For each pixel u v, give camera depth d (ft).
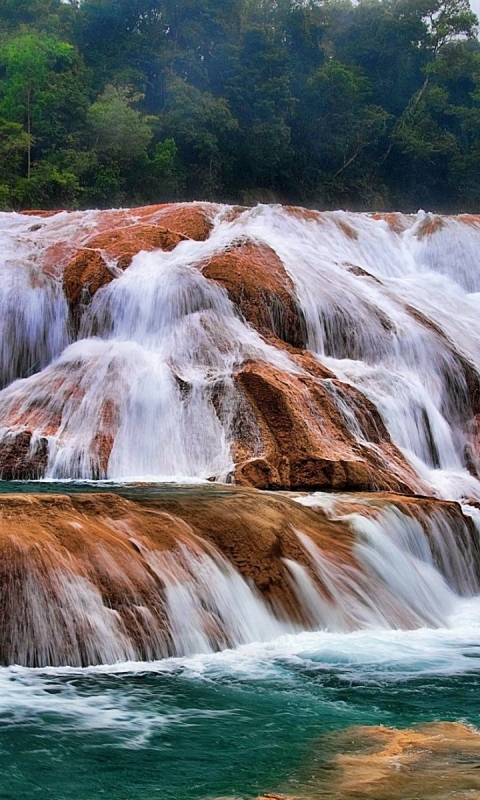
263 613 37.88
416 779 22.82
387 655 36.04
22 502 35.88
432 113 291.99
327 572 41.70
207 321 68.44
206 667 32.73
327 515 46.52
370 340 73.15
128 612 33.42
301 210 96.99
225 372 63.72
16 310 71.51
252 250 77.20
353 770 23.47
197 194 239.09
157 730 26.14
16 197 182.60
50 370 65.98
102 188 200.64
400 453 62.54
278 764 23.91
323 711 28.60
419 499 51.57
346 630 39.70
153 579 34.96
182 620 34.76
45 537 33.65
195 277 70.69
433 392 71.26
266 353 66.23
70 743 24.86
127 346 66.08
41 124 202.39
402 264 98.78
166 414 61.16
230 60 258.98
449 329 78.07
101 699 28.45
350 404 63.00
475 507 58.85
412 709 29.27
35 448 58.08
